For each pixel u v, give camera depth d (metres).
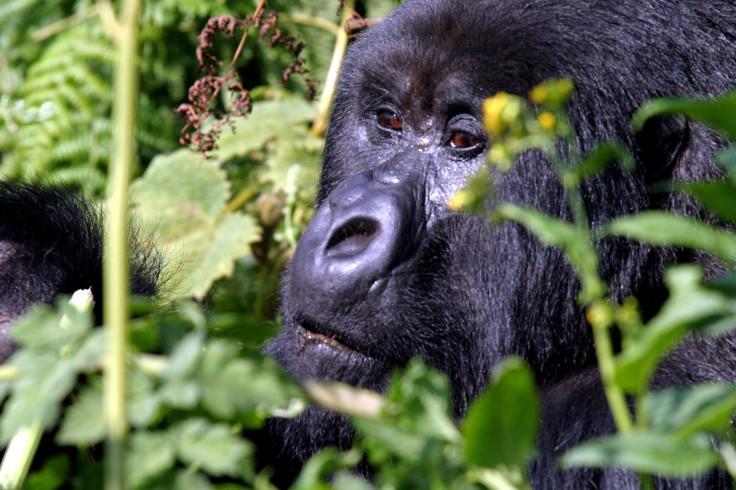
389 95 5.31
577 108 4.82
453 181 5.03
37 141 10.02
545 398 4.80
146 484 2.25
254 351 2.75
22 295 5.01
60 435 2.20
